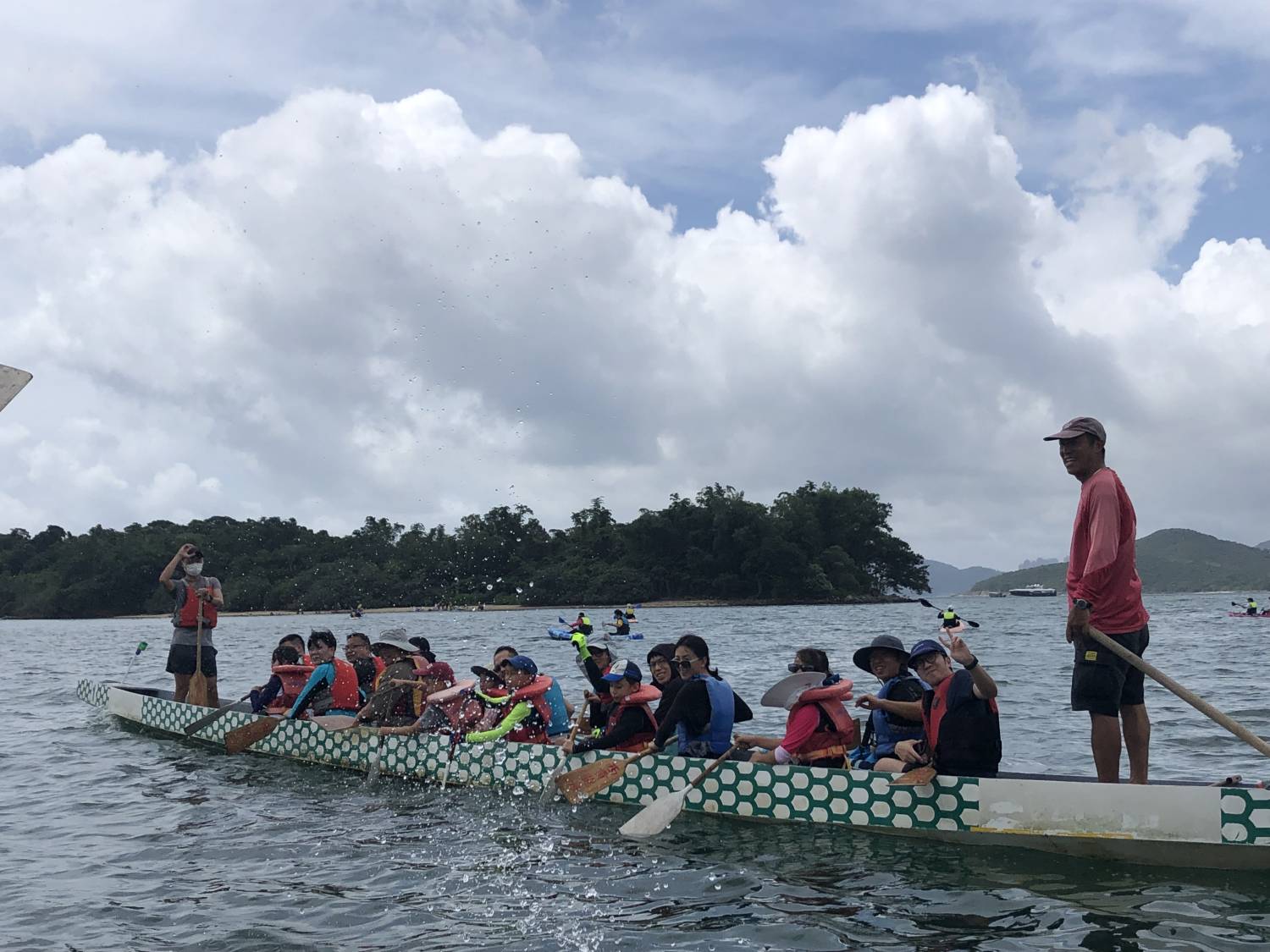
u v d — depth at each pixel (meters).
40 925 5.44
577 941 5.09
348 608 94.56
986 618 59.06
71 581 110.56
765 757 7.88
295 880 6.20
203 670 13.18
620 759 8.16
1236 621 47.19
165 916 5.55
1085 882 5.91
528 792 8.69
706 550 105.75
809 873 6.18
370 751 9.90
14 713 15.10
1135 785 6.25
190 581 13.16
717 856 6.63
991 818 6.63
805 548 110.44
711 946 5.00
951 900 5.64
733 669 22.17
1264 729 11.21
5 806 8.47
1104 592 6.27
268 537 113.00
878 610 85.44
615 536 107.44
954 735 6.84
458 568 100.62
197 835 7.39
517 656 9.30
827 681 7.77
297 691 11.42
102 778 9.75
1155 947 4.87
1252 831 5.96
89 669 25.95
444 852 6.82
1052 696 14.84
